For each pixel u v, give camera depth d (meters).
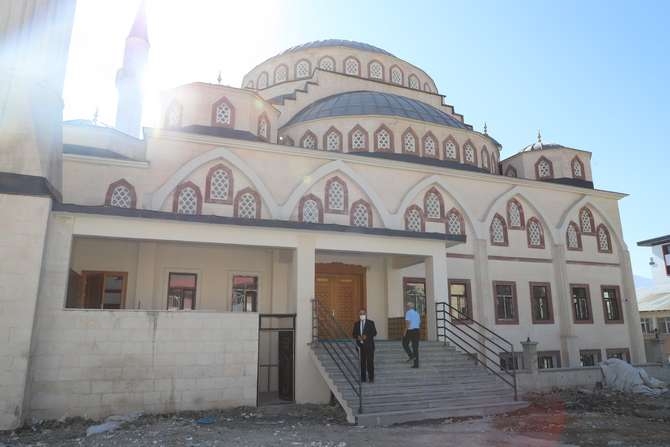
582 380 15.95
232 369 11.95
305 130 23.70
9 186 10.71
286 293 17.56
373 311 18.94
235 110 21.58
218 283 17.16
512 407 12.04
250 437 8.75
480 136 25.55
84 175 16.53
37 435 9.25
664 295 37.19
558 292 22.72
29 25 12.05
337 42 31.38
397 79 30.89
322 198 19.31
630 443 8.60
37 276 10.49
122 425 9.87
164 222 12.49
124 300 16.05
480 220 21.89
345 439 8.72
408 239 15.32
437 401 11.60
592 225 24.83
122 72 26.19
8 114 11.13
